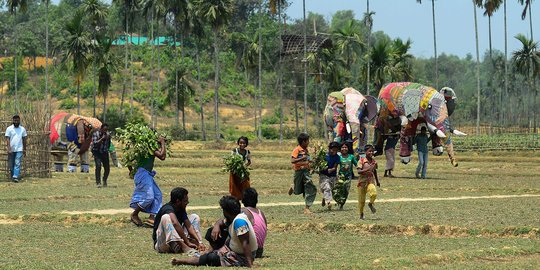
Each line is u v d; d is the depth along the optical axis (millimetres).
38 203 41906
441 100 64500
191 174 63500
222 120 166750
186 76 176375
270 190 50000
